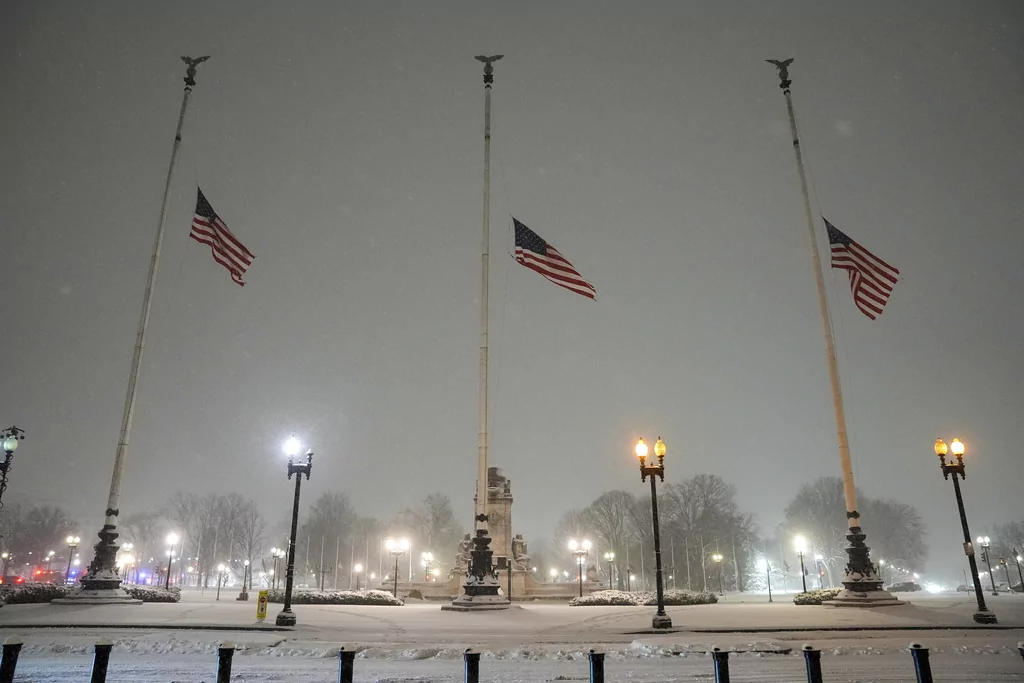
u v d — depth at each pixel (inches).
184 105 1437.0
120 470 1240.8
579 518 4271.7
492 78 1437.0
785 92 1473.9
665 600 1553.9
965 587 3031.5
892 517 3718.0
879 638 832.3
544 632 880.9
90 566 1193.4
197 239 1293.1
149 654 687.1
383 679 546.3
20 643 334.0
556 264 1186.0
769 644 730.2
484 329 1238.9
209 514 4335.6
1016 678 535.8
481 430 1200.8
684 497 3639.3
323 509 4773.6
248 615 1020.5
